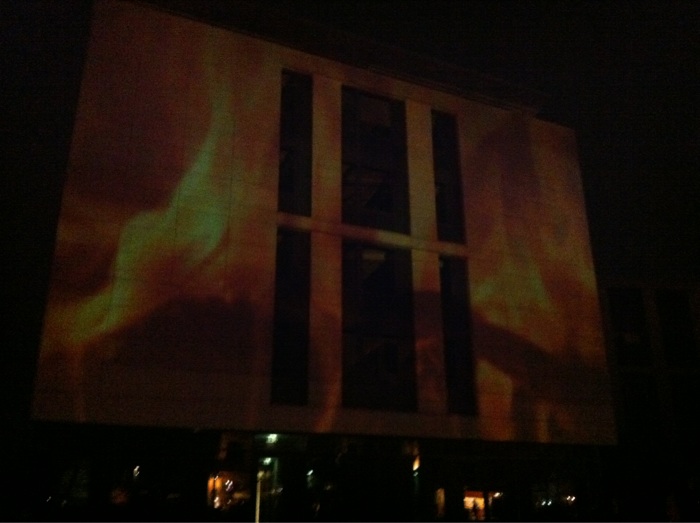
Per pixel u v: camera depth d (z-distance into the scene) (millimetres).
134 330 23250
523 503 27797
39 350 21719
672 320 39594
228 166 27062
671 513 30328
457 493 26594
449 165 33469
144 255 24344
